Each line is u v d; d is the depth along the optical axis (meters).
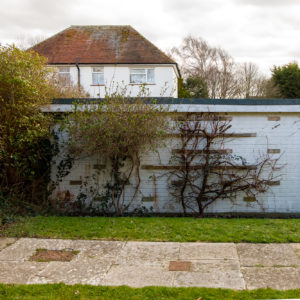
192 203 9.34
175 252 5.92
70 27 25.33
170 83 23.05
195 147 9.20
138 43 24.00
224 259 5.56
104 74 22.92
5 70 7.67
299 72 40.88
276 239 6.37
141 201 9.38
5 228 7.26
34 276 5.02
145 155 9.35
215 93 40.44
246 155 9.23
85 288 4.58
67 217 8.43
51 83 9.79
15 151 8.70
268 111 9.05
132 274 5.07
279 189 9.28
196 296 4.30
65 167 9.43
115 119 8.25
